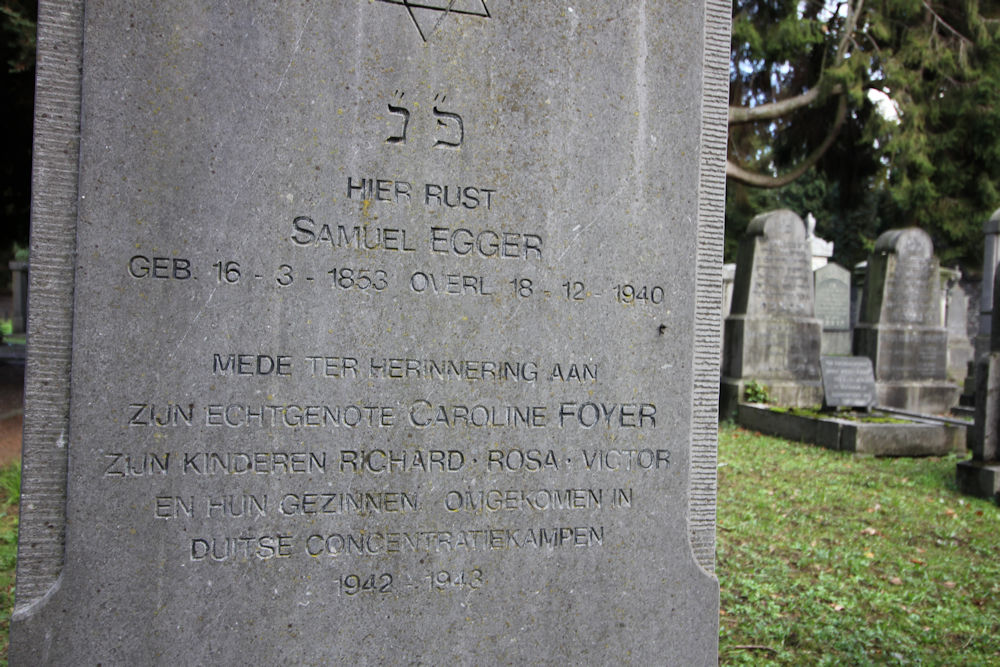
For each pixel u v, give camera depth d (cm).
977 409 692
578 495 287
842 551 511
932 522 591
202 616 252
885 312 1179
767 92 1536
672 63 296
